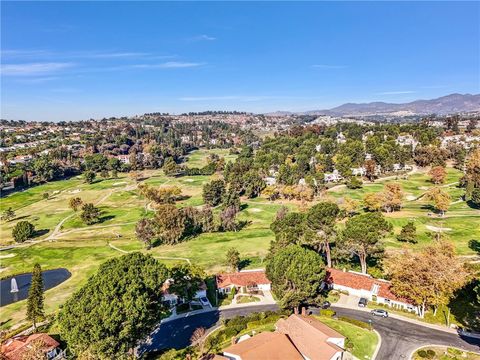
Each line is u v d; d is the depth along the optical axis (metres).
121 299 55.06
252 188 193.75
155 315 59.75
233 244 122.12
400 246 106.50
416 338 63.06
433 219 131.50
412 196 169.62
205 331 68.12
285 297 68.31
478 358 56.81
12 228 150.00
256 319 69.94
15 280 98.38
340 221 134.50
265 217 155.75
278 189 191.50
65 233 143.38
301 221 96.75
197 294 82.06
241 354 54.56
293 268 69.12
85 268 107.31
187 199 193.62
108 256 116.81
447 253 75.62
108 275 58.47
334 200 168.88
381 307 75.00
